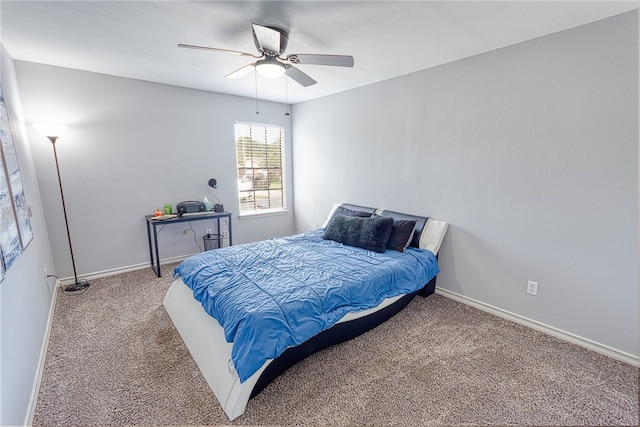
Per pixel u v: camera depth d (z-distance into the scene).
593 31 1.99
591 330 2.17
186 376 1.89
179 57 2.73
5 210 1.64
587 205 2.11
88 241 3.36
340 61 2.16
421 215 3.23
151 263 3.76
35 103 2.91
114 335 2.33
